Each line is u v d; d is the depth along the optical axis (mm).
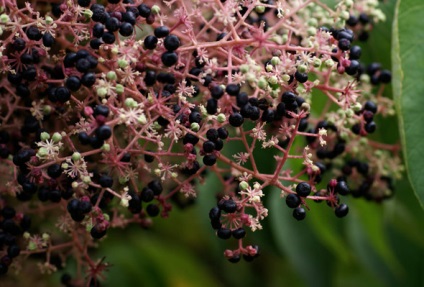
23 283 640
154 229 753
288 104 517
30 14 521
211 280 755
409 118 561
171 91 521
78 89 512
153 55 521
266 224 692
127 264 731
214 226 514
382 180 602
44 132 511
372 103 562
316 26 547
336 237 664
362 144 578
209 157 518
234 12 518
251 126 554
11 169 536
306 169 523
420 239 663
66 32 530
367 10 587
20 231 546
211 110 504
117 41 515
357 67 530
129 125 509
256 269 793
